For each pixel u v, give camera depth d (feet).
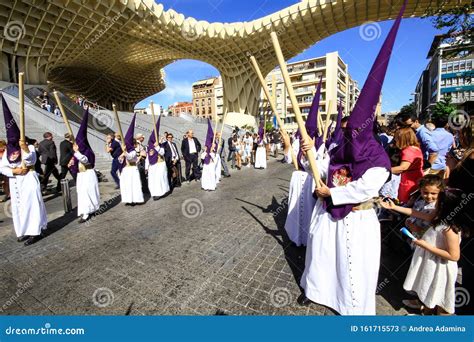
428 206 7.48
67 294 8.66
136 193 19.74
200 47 97.86
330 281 7.38
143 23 77.10
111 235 13.76
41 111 44.75
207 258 11.03
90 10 66.23
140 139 24.93
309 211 11.67
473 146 6.93
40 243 12.78
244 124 113.19
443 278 6.90
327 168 7.84
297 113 7.13
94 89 137.80
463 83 126.31
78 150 15.55
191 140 30.22
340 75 192.03
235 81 114.11
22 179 12.41
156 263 10.64
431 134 12.64
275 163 48.08
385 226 11.65
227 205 19.52
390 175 6.37
